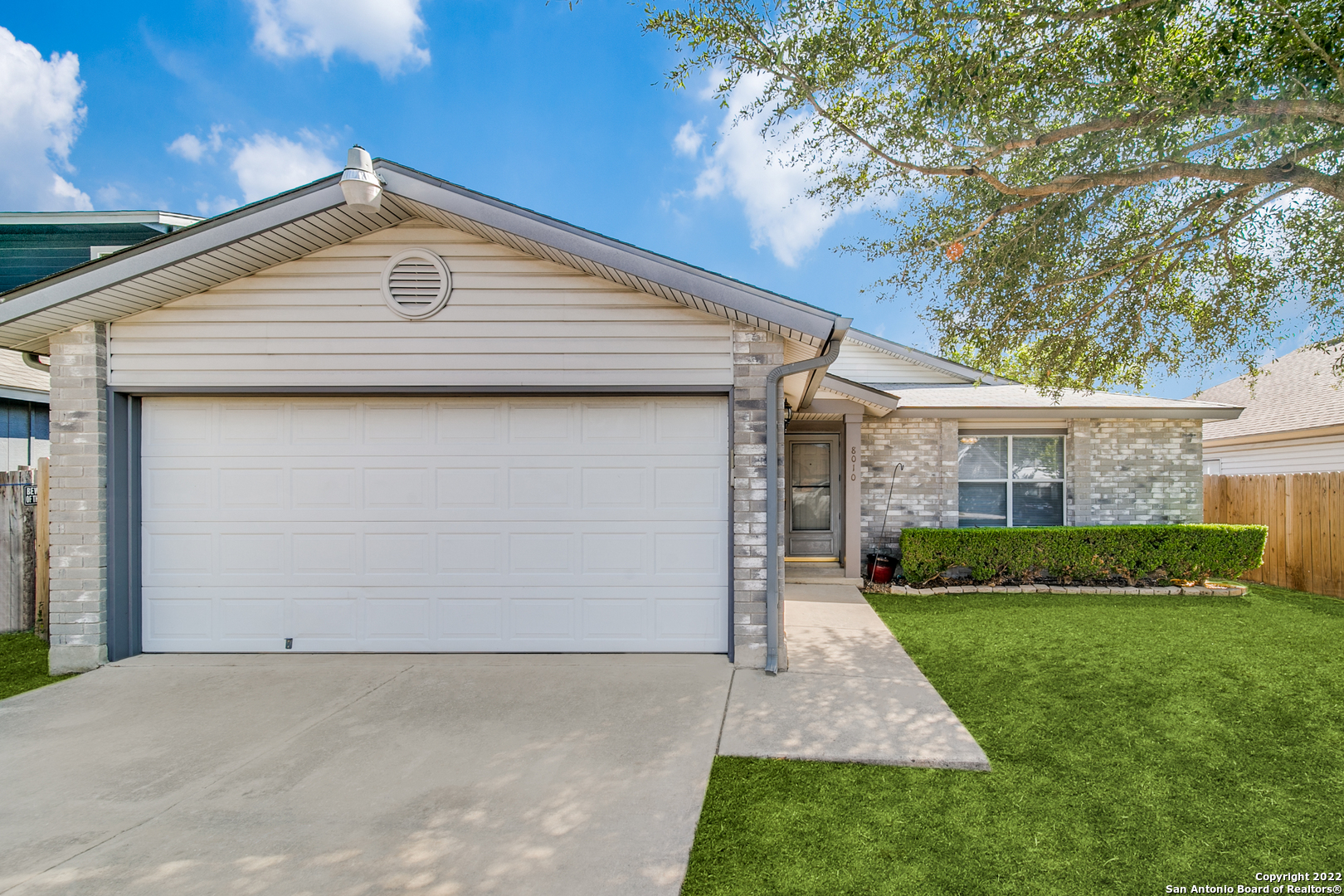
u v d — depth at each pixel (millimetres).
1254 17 5105
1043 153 6629
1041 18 5500
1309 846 2879
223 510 5668
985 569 8758
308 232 5113
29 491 6770
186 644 5664
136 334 5453
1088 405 9398
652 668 5250
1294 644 6145
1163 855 2818
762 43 6441
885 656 5676
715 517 5609
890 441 9891
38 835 2959
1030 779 3490
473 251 5465
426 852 2816
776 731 4062
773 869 2713
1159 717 4336
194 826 3021
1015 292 7621
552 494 5672
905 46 6031
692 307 5371
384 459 5684
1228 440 13422
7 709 4469
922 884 2617
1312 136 5957
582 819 3080
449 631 5668
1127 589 8633
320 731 4078
